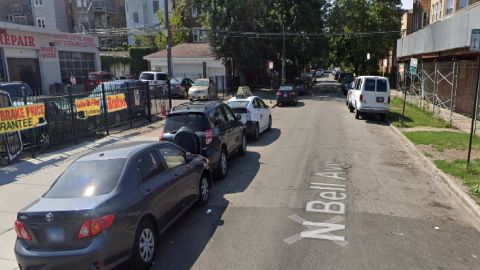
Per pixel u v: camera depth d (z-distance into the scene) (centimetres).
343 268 532
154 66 4328
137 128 1811
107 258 479
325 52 4562
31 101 1307
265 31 4019
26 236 482
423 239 621
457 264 543
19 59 2841
